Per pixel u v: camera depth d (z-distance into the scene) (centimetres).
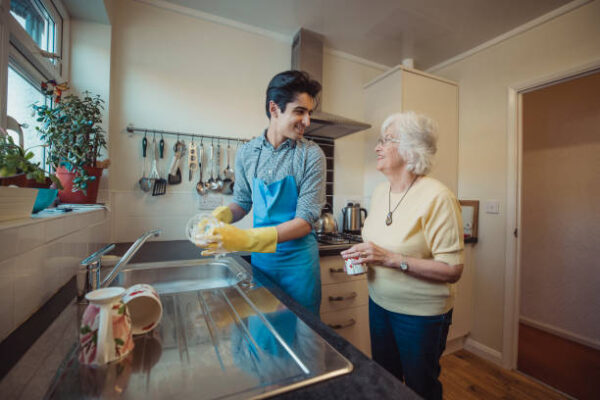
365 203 245
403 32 205
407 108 210
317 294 106
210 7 181
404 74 209
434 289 91
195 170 183
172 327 63
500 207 204
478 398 164
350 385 41
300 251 102
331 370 44
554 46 179
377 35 209
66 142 118
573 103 234
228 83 194
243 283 91
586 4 166
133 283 105
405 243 95
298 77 89
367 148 243
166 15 178
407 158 97
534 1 171
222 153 192
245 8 181
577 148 231
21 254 60
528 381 181
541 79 183
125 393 41
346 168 241
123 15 168
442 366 197
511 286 197
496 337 204
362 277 172
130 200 168
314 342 53
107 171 156
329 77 231
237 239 73
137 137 171
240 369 47
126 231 168
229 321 66
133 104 170
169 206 177
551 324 243
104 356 47
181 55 182
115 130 166
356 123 195
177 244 162
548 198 247
